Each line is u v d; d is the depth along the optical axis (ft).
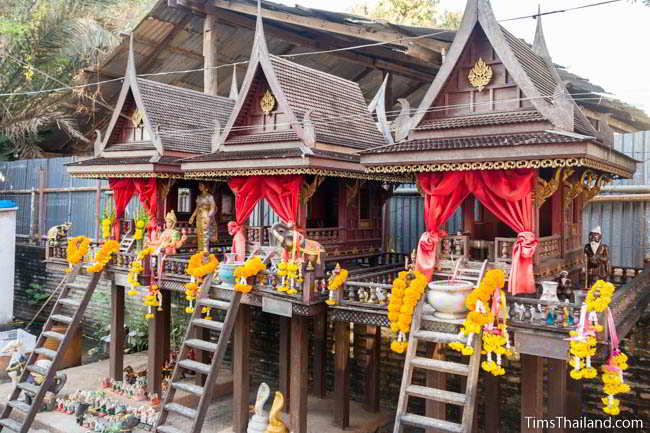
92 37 71.31
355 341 42.39
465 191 26.16
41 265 66.64
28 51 73.31
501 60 25.26
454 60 26.63
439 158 24.49
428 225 27.02
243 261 34.55
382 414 37.47
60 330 50.78
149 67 70.23
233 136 36.86
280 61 35.40
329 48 61.31
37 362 39.01
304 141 32.17
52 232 45.78
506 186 24.30
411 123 27.76
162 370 40.22
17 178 71.56
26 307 67.67
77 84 73.36
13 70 75.00
